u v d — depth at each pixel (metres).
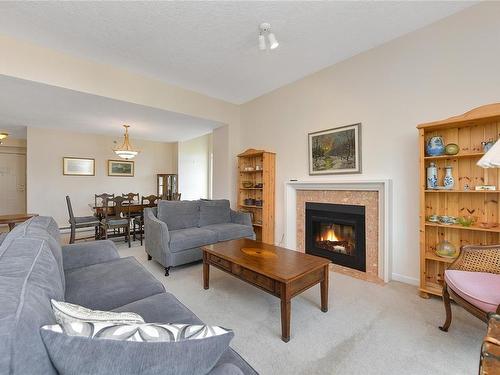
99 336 0.63
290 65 3.43
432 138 2.37
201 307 2.15
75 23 2.51
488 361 0.98
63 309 0.78
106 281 1.66
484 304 1.43
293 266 1.93
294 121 3.94
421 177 2.34
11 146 6.32
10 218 3.51
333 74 3.40
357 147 3.11
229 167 4.88
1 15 2.37
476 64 2.29
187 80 3.89
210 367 0.68
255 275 1.96
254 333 1.78
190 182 7.77
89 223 4.49
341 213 3.31
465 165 2.31
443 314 2.03
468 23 2.32
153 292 1.56
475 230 2.27
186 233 3.21
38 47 2.88
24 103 3.66
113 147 6.50
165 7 2.29
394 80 2.81
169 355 0.64
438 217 2.37
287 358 1.53
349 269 3.15
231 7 2.30
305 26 2.58
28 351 0.57
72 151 5.88
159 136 6.49
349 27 2.61
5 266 0.91
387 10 2.35
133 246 4.30
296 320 1.95
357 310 2.11
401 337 1.73
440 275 2.45
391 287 2.58
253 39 2.81
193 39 2.81
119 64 3.37
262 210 4.07
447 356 1.54
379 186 2.86
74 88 3.12
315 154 3.61
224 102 4.79
